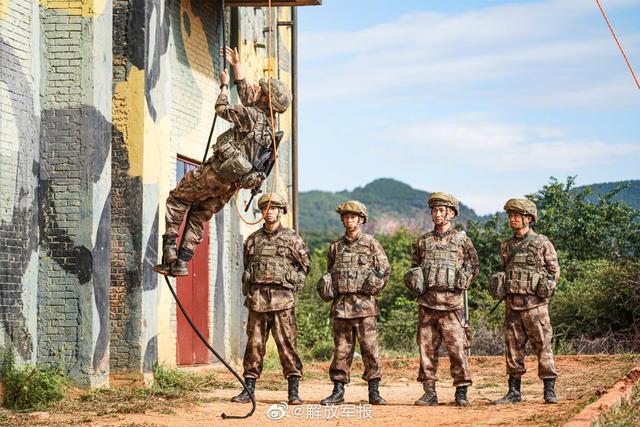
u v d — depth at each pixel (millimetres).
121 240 14445
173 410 12039
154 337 14805
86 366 13031
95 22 13289
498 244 30172
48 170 13172
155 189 14844
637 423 10328
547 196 31188
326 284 13031
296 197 22641
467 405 12898
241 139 10453
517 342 13188
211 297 18203
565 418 10172
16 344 12453
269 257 12961
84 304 13070
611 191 30594
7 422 10766
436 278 12961
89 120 13172
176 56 16672
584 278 25891
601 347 22641
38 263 13086
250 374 13109
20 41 12562
